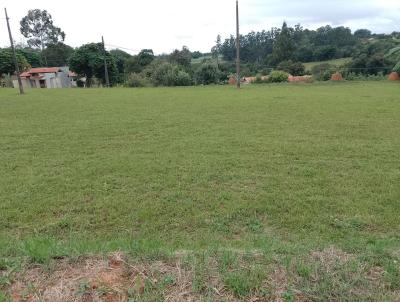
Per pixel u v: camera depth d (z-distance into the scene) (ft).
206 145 30.50
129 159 26.68
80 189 21.04
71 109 53.11
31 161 26.58
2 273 10.12
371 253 11.48
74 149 29.84
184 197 19.76
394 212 17.76
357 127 36.99
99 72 167.43
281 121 40.83
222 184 21.68
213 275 9.81
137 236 15.69
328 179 22.30
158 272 9.97
